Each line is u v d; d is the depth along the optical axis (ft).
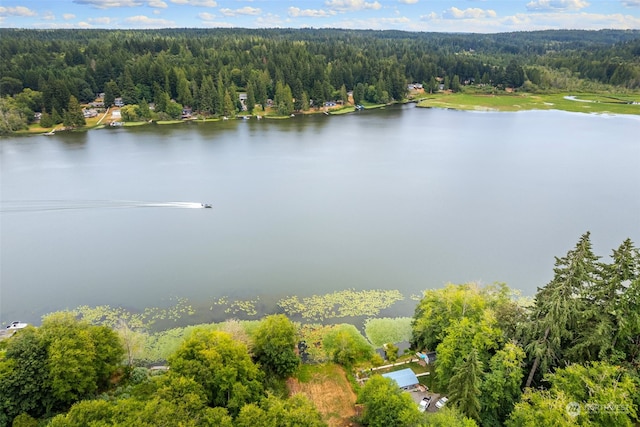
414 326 185.26
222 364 145.18
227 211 332.19
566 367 130.52
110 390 155.84
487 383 138.51
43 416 138.51
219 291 226.38
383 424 135.13
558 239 276.21
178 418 118.21
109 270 247.70
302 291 226.38
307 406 134.21
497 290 184.96
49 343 146.10
